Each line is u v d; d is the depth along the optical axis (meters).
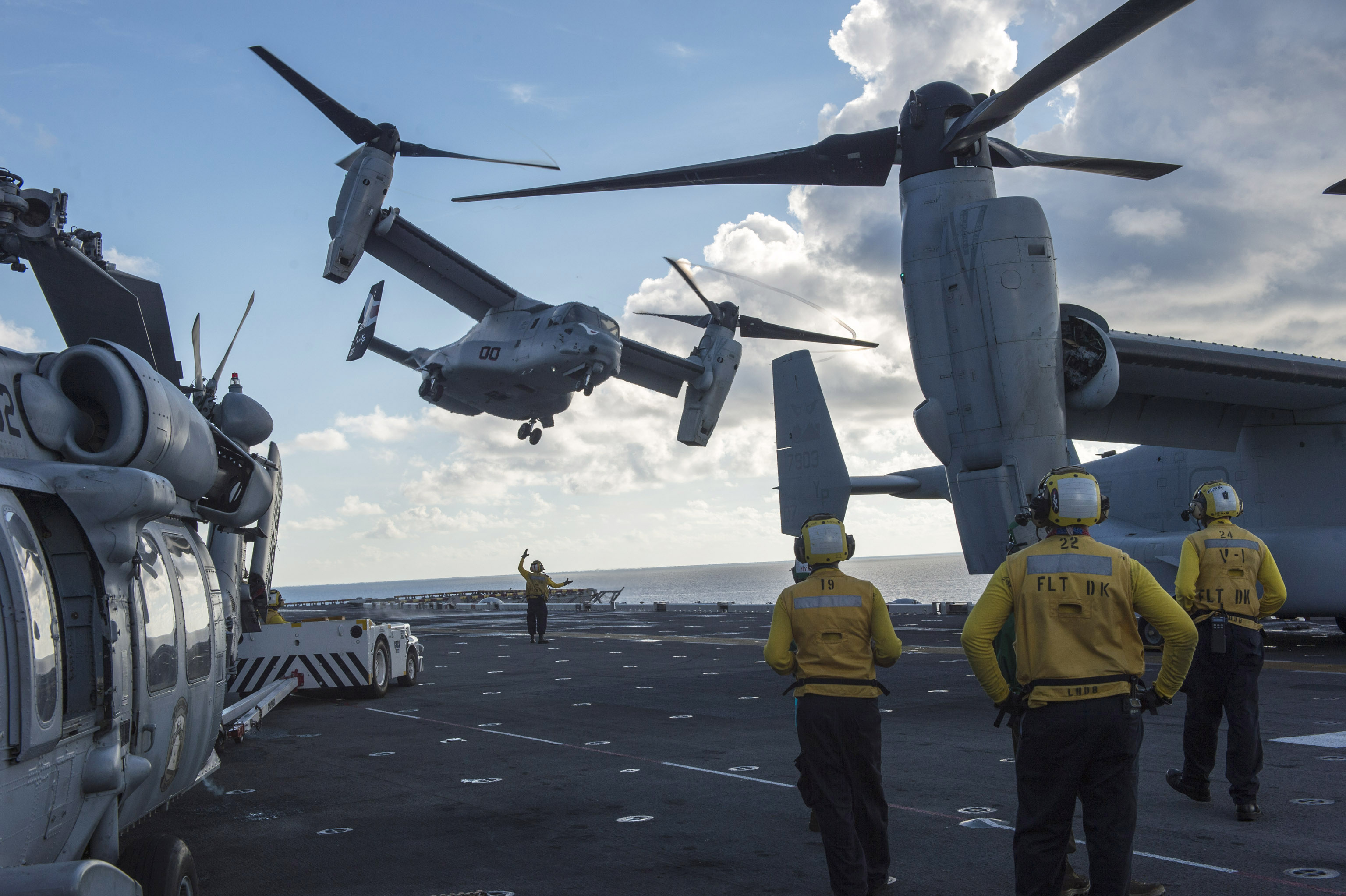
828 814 4.05
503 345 25.44
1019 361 12.57
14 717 2.74
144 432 3.67
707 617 29.09
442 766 7.72
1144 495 18.39
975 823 5.45
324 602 62.16
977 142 13.14
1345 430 15.98
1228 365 15.11
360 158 21.19
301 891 4.65
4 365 3.39
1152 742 7.66
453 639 23.47
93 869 2.68
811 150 14.14
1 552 2.83
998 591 3.57
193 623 4.57
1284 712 8.91
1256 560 5.55
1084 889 4.30
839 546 4.27
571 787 6.80
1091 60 10.51
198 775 5.07
